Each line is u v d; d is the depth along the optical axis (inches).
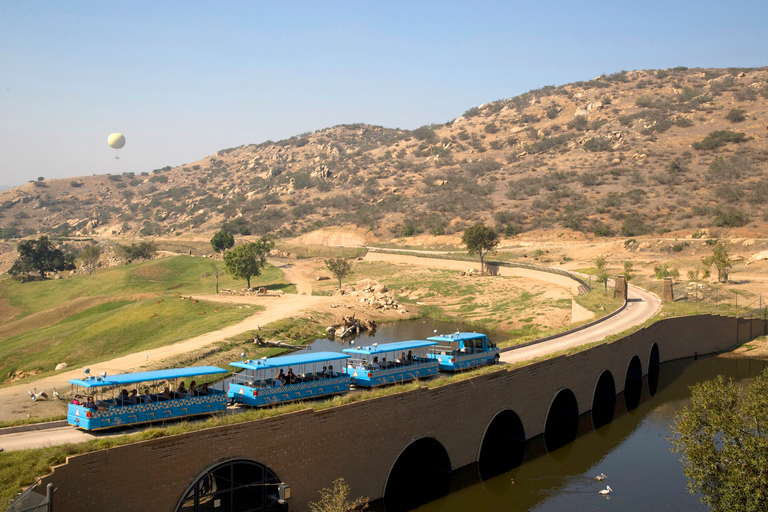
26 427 1002.1
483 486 1342.3
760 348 2751.0
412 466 1369.3
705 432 1049.5
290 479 987.3
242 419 953.5
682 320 2625.5
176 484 855.7
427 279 4847.4
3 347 3314.5
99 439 850.1
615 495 1295.5
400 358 1503.4
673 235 5236.2
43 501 711.7
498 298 3988.7
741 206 5625.0
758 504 941.2
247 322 3181.6
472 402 1354.6
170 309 3558.1
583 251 5231.3
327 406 1064.8
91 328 3334.2
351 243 7347.4
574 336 2182.6
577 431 1722.4
